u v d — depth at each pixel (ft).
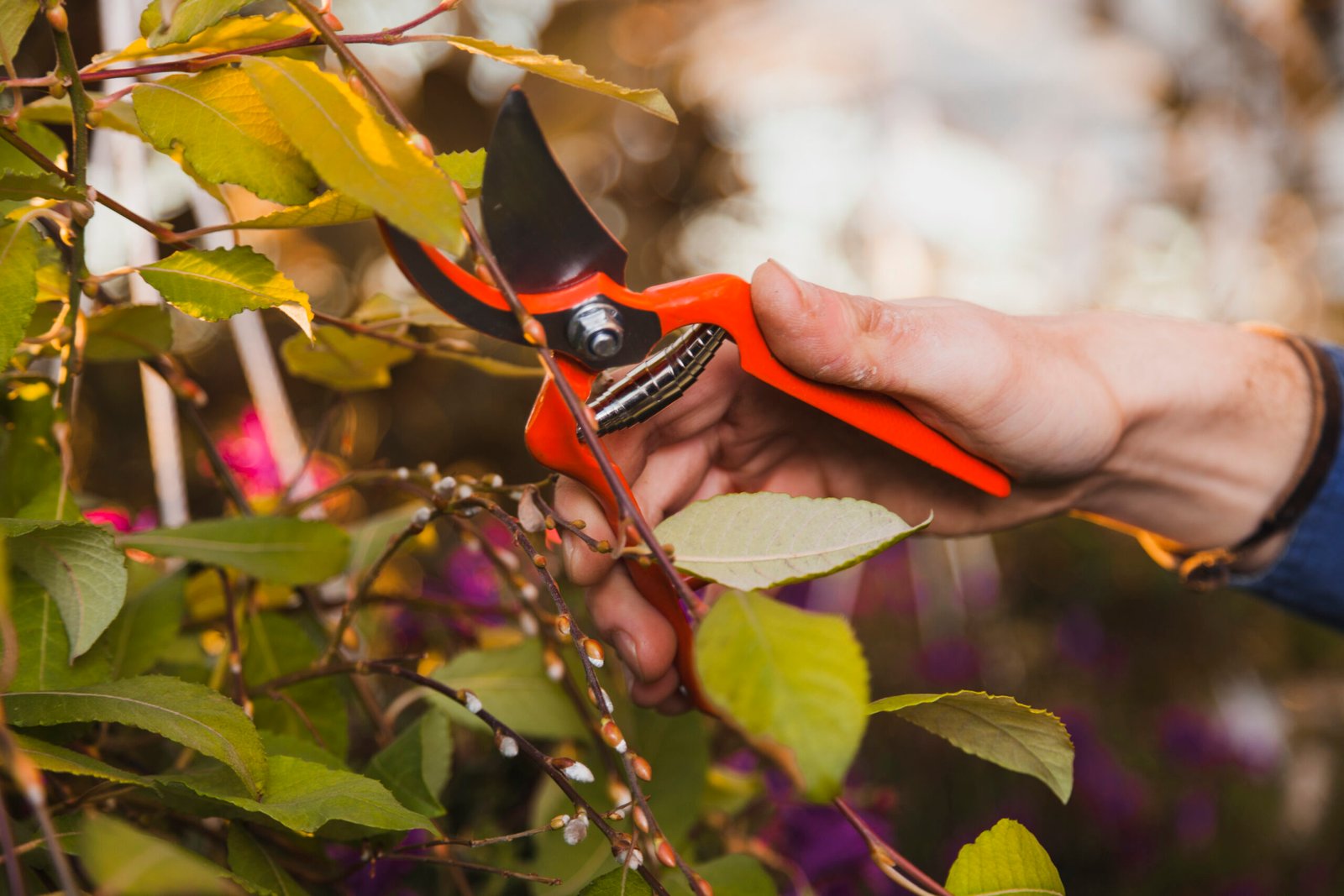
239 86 1.37
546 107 7.31
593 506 1.69
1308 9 8.67
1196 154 9.52
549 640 1.80
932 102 8.39
